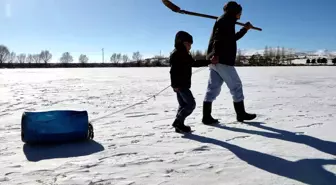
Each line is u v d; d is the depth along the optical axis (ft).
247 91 35.76
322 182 9.15
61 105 26.03
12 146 13.30
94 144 13.42
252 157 11.41
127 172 10.11
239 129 15.76
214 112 20.90
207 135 14.67
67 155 11.93
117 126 17.07
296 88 39.17
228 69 16.51
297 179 9.39
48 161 11.27
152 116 20.18
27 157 11.76
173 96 32.14
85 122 13.75
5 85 48.52
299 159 11.07
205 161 11.08
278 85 44.32
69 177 9.74
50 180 9.53
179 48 14.94
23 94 34.99
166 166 10.62
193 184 9.16
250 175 9.77
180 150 12.39
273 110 21.56
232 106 23.73
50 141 13.30
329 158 11.10
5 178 9.71
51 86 46.32
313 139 13.58
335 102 25.35
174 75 14.96
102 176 9.80
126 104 26.32
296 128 15.74
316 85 43.55
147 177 9.70
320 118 18.29
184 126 15.37
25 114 13.29
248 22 17.20
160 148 12.70
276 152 11.91
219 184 9.13
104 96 32.65
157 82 54.24
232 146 12.80
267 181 9.29
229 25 16.17
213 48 16.16
